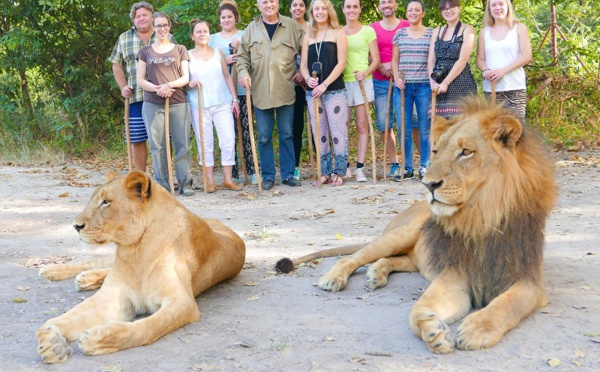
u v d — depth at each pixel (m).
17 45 14.69
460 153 3.47
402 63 8.45
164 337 3.48
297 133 9.25
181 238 3.84
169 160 8.41
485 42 8.22
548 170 3.71
